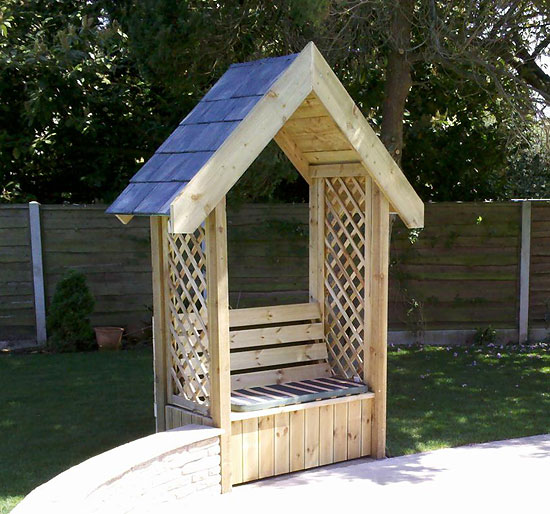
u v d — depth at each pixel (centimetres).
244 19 734
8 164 967
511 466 502
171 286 490
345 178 543
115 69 973
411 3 718
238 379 516
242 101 455
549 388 722
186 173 428
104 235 896
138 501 393
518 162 1223
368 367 531
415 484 468
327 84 465
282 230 902
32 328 888
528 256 957
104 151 998
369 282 525
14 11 944
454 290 953
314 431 503
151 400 646
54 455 501
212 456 447
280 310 546
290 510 425
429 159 1032
